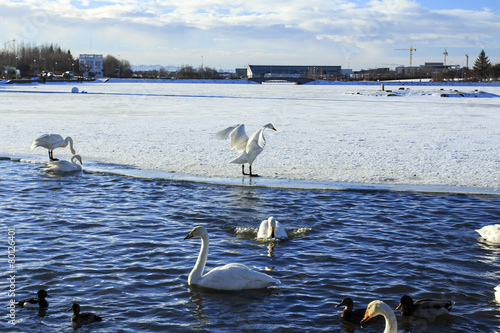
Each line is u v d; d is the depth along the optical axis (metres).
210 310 6.59
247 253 8.63
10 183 13.67
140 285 7.30
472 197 12.58
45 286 7.20
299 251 8.73
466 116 36.25
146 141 21.66
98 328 6.08
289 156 18.48
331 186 13.64
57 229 9.74
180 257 8.40
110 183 13.79
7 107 38.59
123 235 9.46
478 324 6.29
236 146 15.04
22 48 126.12
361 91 81.88
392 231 9.87
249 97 61.00
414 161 17.56
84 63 195.88
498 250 8.84
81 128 25.81
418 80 158.12
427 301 6.49
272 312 6.55
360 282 7.46
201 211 11.15
